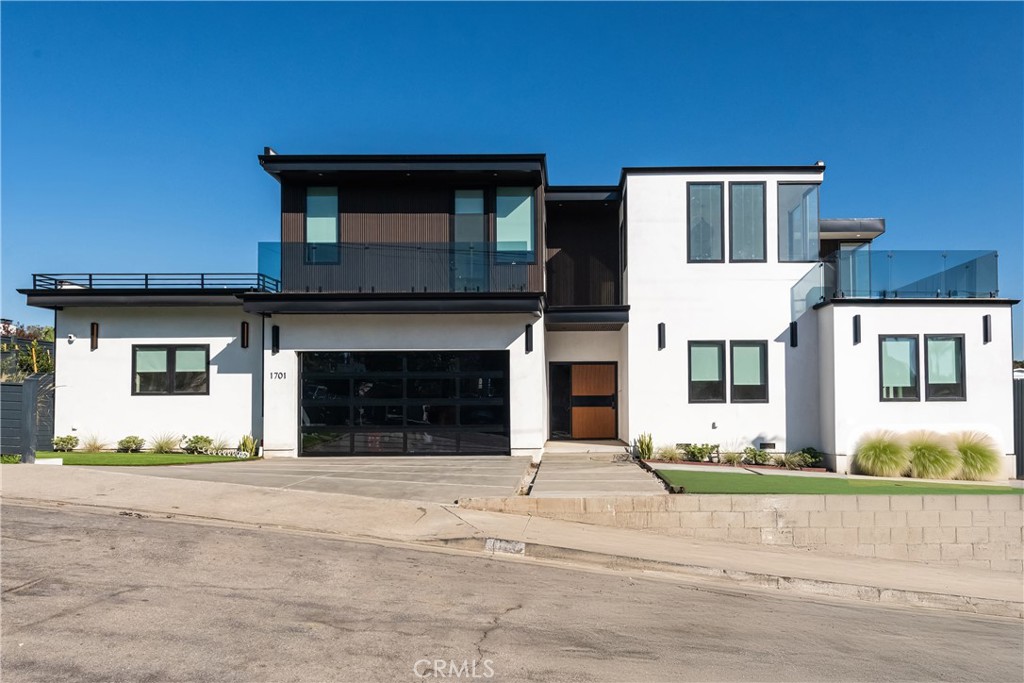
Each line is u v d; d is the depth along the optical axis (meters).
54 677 4.57
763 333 18.03
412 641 5.52
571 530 10.16
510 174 16.73
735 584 8.50
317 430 17.02
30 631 5.36
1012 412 16.81
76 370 17.62
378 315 17.03
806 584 8.60
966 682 5.46
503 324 17.03
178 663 4.87
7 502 9.62
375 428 17.02
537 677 4.95
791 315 18.05
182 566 7.18
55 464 13.45
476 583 7.29
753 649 5.92
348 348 17.02
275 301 16.41
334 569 7.39
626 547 9.38
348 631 5.66
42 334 29.70
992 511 11.20
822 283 18.00
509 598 6.87
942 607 8.54
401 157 16.34
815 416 17.88
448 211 17.31
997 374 16.88
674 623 6.51
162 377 17.72
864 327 16.98
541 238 17.20
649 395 18.03
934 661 5.98
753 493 11.38
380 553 8.17
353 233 17.23
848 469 16.72
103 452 16.98
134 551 7.59
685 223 18.27
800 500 11.06
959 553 11.11
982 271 17.34
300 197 17.25
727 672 5.30
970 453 15.80
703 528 10.97
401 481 12.79
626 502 10.93
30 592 6.21
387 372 17.12
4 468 12.27
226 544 8.08
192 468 14.03
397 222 17.30
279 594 6.50
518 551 8.81
